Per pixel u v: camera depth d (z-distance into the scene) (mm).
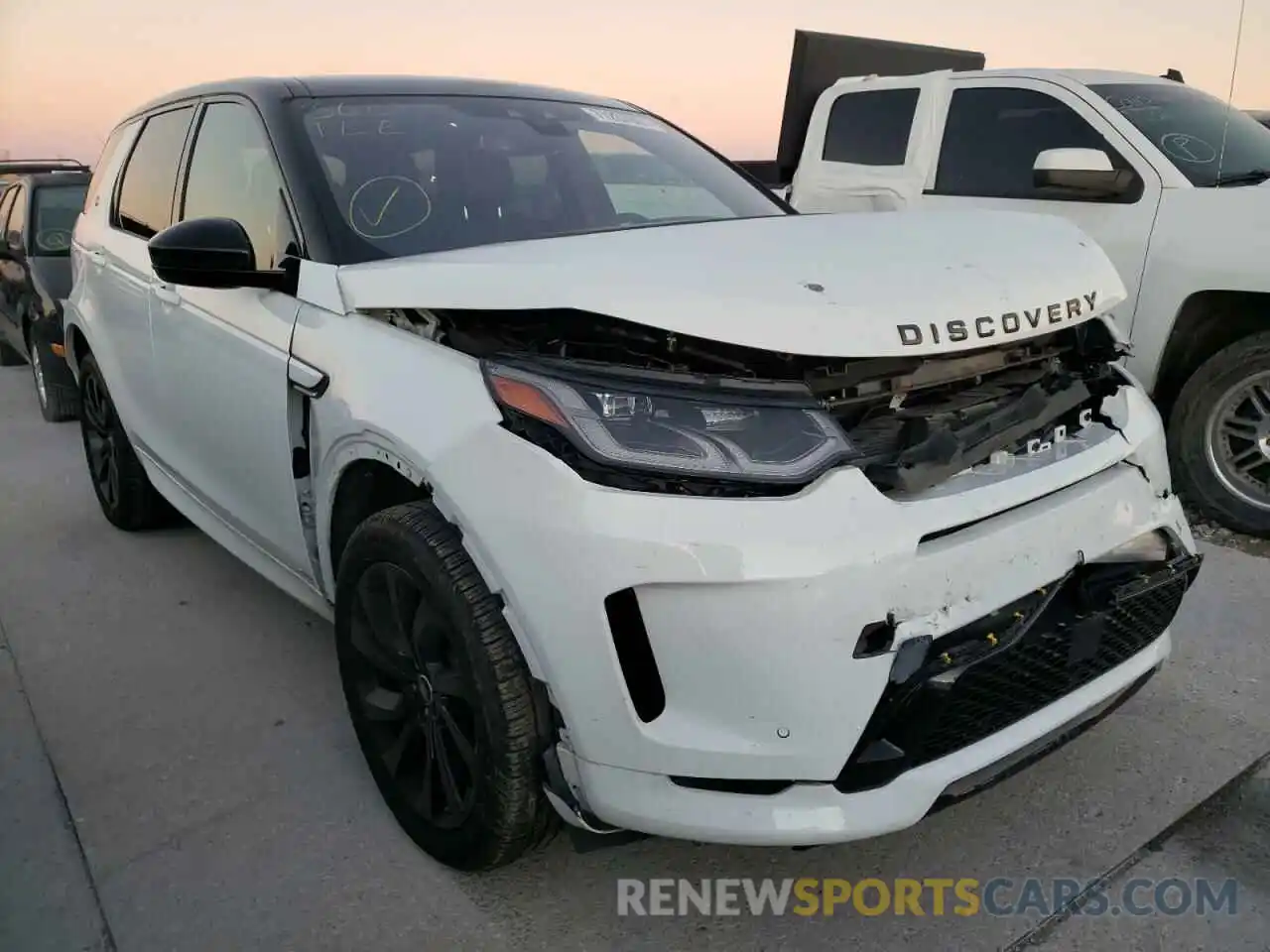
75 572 4199
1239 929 2164
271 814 2605
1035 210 5125
